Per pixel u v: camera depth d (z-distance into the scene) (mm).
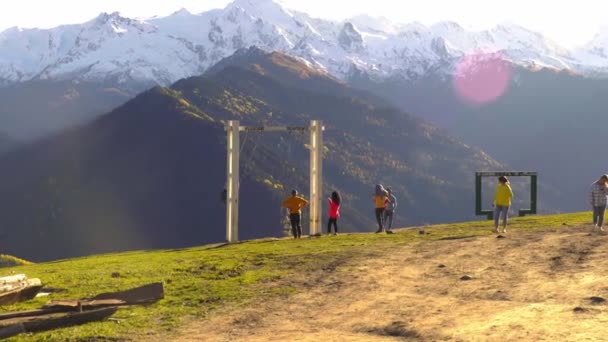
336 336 14867
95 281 22672
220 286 20609
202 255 30031
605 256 21875
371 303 17609
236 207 42188
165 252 36938
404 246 27359
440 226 41094
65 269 28062
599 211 31125
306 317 16797
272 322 16531
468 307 16328
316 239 35125
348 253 25828
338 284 20094
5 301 19344
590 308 15125
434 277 20469
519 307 15859
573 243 25250
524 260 22203
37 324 16766
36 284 20391
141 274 23891
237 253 29562
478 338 13516
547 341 12891
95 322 17250
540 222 38812
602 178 31062
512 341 13086
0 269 32781
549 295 16891
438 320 15312
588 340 12695
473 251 24719
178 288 20750
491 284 18781
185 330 16234
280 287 20172
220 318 17156
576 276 18969
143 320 17188
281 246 31688
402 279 20375
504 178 32438
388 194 38812
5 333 16312
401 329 14922
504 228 32531
